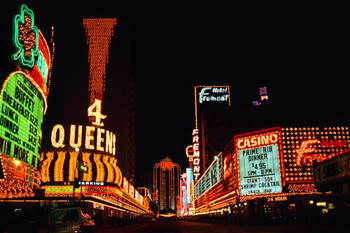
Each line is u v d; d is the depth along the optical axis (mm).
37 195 45156
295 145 58188
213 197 97812
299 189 55781
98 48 121875
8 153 36562
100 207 72000
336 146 58000
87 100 114938
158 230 44062
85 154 64062
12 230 24266
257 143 60344
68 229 21953
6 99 36094
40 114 47906
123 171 121250
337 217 31438
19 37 38844
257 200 57500
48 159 61531
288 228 38562
